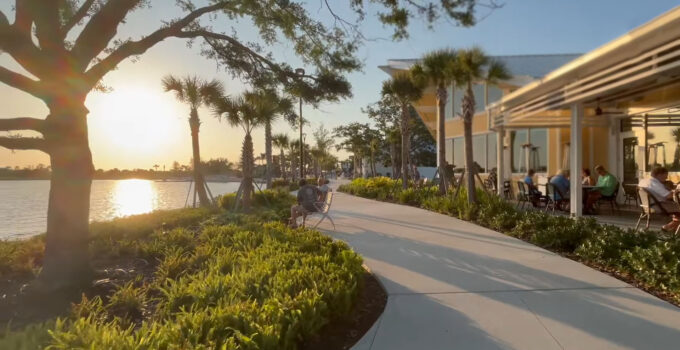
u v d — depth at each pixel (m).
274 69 7.95
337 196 20.48
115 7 5.41
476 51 11.36
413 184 18.67
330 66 7.80
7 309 4.64
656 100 10.74
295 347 3.28
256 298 3.92
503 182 14.11
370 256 6.64
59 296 4.95
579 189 8.88
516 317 4.08
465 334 3.74
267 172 26.17
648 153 11.93
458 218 10.59
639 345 3.44
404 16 5.34
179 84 14.89
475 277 5.39
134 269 6.27
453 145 22.16
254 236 7.13
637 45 6.79
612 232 6.35
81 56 5.31
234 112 13.45
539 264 5.89
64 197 5.27
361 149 50.00
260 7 6.79
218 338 2.93
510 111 12.29
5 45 4.84
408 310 4.32
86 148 5.48
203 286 4.20
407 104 18.47
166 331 2.97
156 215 12.07
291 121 8.98
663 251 4.88
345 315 4.02
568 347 3.44
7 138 5.03
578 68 8.29
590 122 13.58
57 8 5.27
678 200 7.38
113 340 2.81
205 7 6.56
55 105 5.20
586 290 4.77
